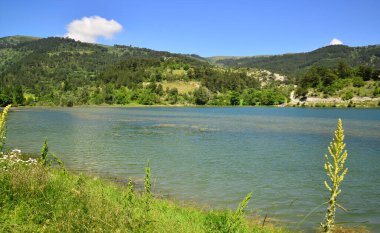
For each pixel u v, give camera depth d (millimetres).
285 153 42688
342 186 26547
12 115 128000
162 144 50031
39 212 10266
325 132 69875
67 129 72875
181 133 66312
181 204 20406
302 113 158875
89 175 27938
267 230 15805
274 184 26625
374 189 25656
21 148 43719
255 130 73438
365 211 20406
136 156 39156
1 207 10289
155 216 12094
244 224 15227
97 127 78625
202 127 80375
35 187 11703
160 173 30047
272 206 20984
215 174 29922
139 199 13344
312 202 21984
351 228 17578
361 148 48312
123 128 76688
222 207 20359
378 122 101562
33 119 105562
